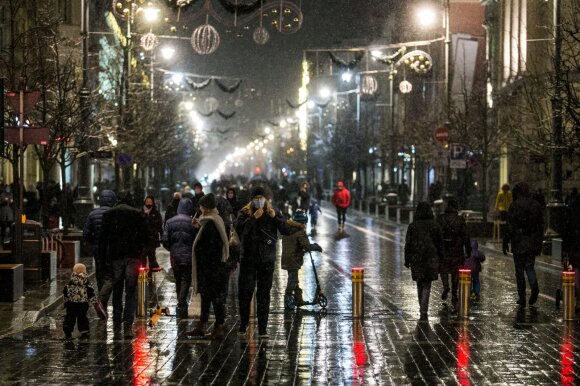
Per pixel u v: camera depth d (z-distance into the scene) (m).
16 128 41.75
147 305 37.50
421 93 166.75
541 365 26.56
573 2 72.62
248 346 29.81
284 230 31.20
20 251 43.19
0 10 85.06
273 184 151.25
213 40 57.56
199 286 31.31
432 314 37.69
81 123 61.75
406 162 144.75
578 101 58.50
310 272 55.78
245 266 31.33
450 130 91.25
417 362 27.00
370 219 131.12
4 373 25.28
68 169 132.50
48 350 29.02
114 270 33.53
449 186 91.81
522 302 40.19
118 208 33.56
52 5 80.12
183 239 38.53
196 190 56.91
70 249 54.88
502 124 97.19
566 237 37.75
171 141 136.12
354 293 36.41
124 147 86.62
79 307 31.44
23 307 37.59
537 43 107.94
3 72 64.38
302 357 27.83
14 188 45.41
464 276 36.50
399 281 50.72
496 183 130.62
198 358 27.64
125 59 87.12
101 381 24.25
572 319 35.72
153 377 24.78
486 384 23.91
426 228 35.88
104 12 126.62
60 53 79.06
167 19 62.72
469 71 150.00
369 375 25.06
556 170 67.69
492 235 85.50
